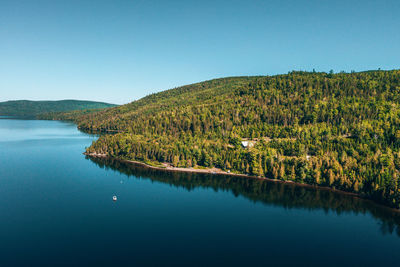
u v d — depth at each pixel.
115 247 94.94
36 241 97.88
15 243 96.00
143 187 167.50
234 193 157.75
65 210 127.38
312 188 163.62
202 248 95.31
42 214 121.75
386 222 117.44
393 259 89.50
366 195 146.50
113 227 110.88
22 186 161.12
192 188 167.00
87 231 106.81
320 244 99.19
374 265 86.19
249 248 95.81
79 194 150.75
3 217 117.19
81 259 87.00
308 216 124.25
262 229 111.19
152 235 104.69
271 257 90.06
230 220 120.06
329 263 86.81
